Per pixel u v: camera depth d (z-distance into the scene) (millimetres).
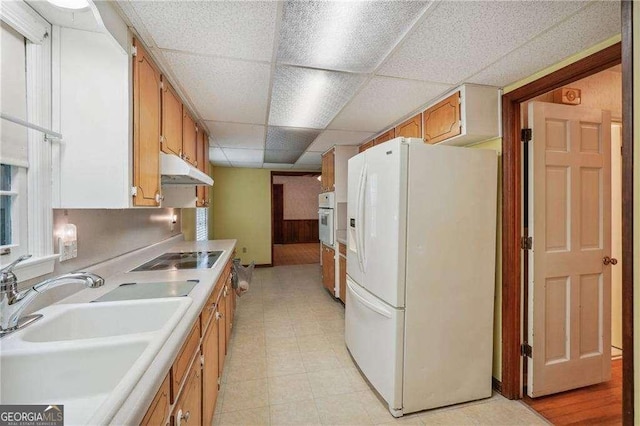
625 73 778
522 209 1891
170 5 1135
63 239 1309
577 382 1965
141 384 690
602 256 2012
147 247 2400
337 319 3254
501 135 1937
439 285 1753
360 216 2068
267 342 2678
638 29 752
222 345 2041
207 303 1468
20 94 1078
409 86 1938
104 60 1229
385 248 1785
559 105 1910
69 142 1201
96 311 1204
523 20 1239
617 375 2133
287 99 2152
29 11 1062
